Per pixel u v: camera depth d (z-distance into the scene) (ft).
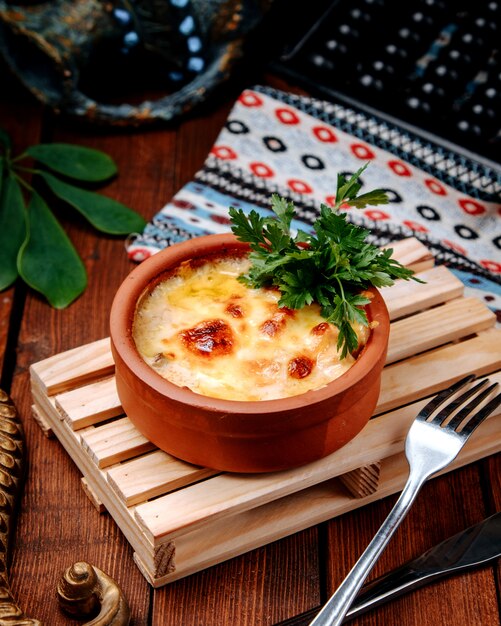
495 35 3.41
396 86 3.44
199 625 2.46
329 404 2.36
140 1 3.40
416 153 3.33
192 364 2.45
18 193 3.14
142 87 3.59
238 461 2.42
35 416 2.73
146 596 2.50
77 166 3.26
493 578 2.52
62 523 2.60
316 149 3.34
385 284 2.47
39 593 2.50
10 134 3.43
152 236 3.10
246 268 2.61
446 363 2.69
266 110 3.40
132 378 2.39
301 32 3.57
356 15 3.45
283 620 2.46
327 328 2.48
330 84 3.49
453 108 3.39
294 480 2.46
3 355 2.92
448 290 2.83
